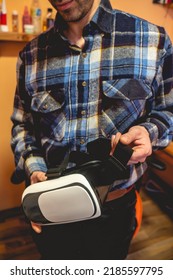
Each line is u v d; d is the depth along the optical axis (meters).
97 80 0.72
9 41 1.30
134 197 0.91
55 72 0.75
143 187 2.09
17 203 1.73
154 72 0.73
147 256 1.47
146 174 2.08
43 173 0.71
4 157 1.56
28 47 0.81
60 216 0.62
